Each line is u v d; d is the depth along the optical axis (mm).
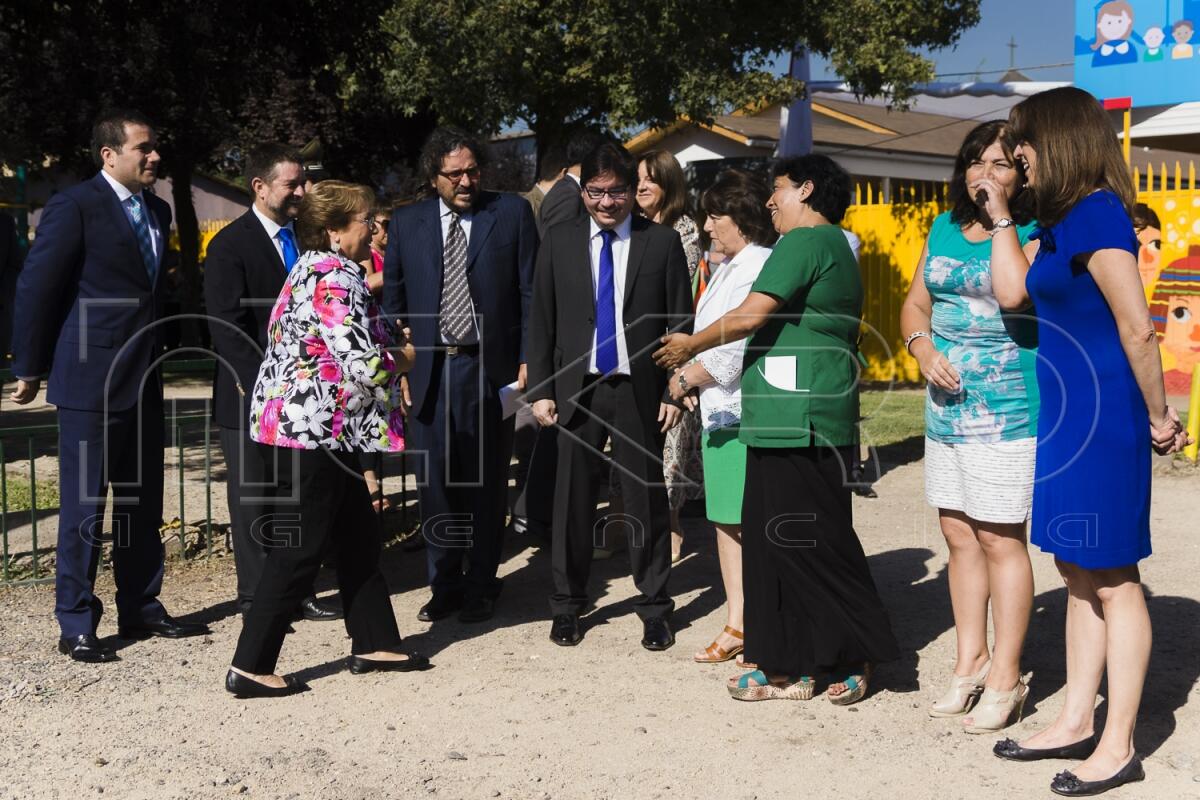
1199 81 12531
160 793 3555
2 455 5820
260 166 5090
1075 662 3762
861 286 4242
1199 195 11633
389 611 4648
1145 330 3307
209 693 4406
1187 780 3561
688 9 13906
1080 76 13352
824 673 4230
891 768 3713
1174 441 3463
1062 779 3502
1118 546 3424
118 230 4754
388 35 14477
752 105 15062
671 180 5832
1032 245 3854
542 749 3883
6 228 9164
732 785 3602
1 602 5555
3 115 16688
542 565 6355
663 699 4340
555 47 14734
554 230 4965
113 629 5191
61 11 13281
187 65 13609
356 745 3922
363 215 4340
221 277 5035
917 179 24047
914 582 5781
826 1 15180
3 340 9242
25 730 4039
